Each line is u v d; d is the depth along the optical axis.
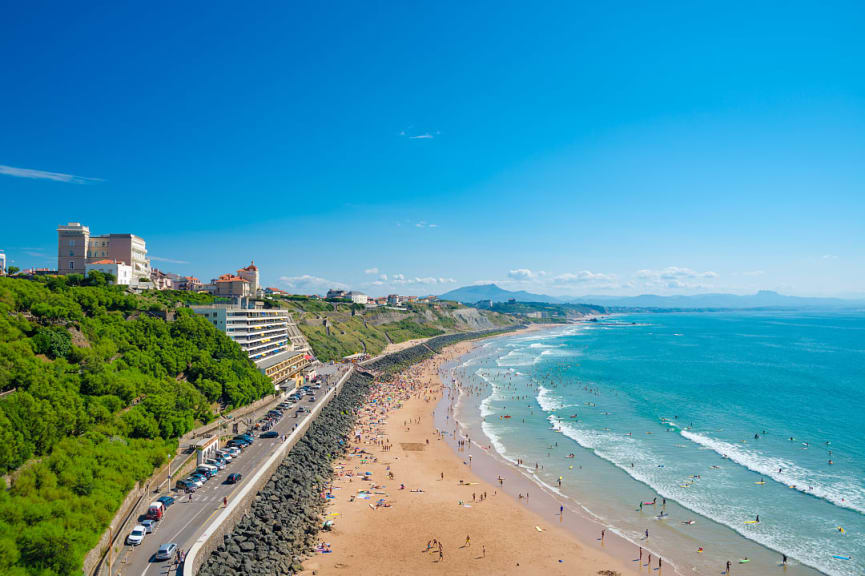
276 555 56.78
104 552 50.62
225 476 73.19
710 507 74.94
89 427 64.94
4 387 61.94
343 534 67.06
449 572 58.81
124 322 99.12
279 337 167.50
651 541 66.00
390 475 89.44
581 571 59.47
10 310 78.38
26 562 42.97
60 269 157.62
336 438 108.19
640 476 87.81
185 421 80.94
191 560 49.53
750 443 104.44
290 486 76.69
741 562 60.44
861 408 134.25
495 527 70.25
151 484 66.44
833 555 61.28
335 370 183.12
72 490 53.78
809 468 89.56
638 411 135.38
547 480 87.44
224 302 161.88
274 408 118.69
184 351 103.56
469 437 114.56
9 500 48.09
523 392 167.62
